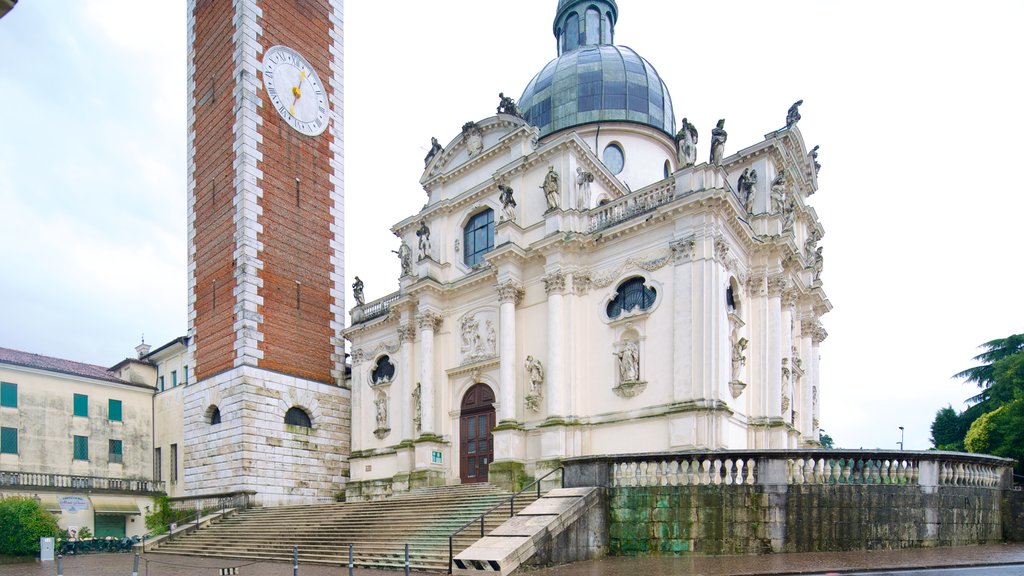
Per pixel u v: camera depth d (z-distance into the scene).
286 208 40.88
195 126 43.56
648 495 19.20
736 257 29.58
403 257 38.03
